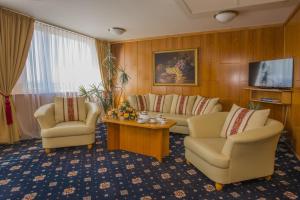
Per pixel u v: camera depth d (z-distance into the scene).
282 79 3.66
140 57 5.65
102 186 2.23
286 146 3.49
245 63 4.57
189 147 2.62
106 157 3.04
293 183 2.27
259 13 3.54
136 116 3.29
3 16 3.35
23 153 3.18
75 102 3.71
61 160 2.92
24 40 3.64
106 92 5.57
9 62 3.46
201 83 5.00
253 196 2.04
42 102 4.08
